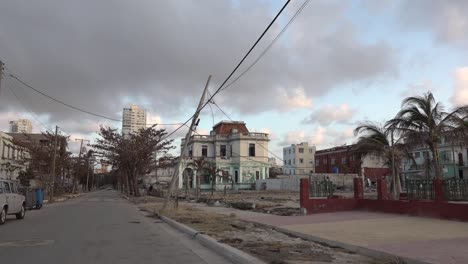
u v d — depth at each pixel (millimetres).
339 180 73500
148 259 10398
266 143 84375
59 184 60594
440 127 24234
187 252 11547
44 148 55156
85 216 23891
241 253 10445
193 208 29047
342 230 14602
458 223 16234
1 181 19812
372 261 9445
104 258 10430
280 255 10250
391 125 25484
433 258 9039
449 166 60750
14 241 13352
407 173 42812
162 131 58750
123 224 19203
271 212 24141
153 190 68250
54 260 10117
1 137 55250
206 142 84688
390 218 18781
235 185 81250
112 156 58156
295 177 74312
